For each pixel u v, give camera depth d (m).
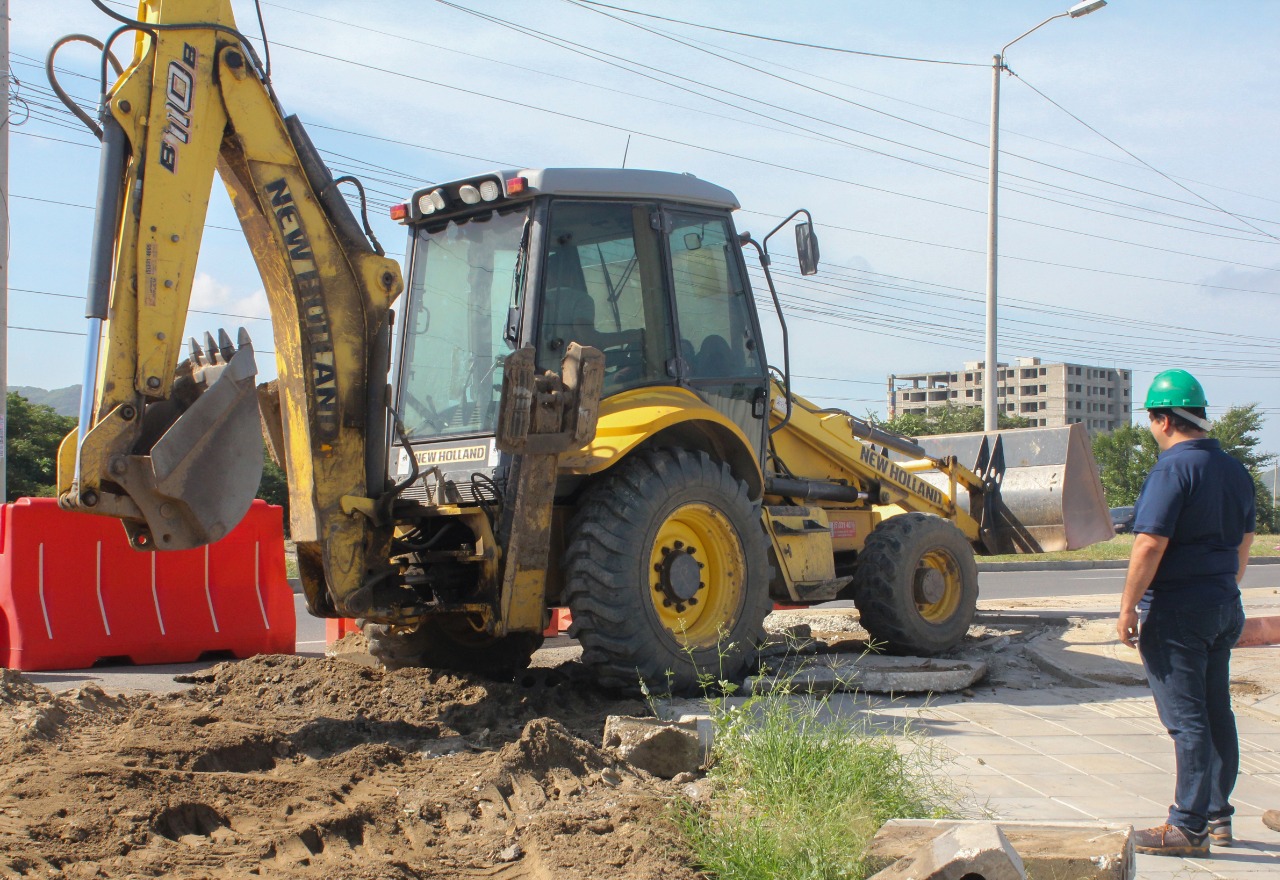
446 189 6.68
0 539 8.01
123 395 5.02
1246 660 7.48
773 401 8.02
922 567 8.11
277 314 5.75
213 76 5.41
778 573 7.37
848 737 4.34
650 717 5.58
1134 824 4.17
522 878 3.43
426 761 4.71
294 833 3.67
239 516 5.19
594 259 6.50
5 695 5.21
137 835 3.55
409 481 6.01
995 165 19.83
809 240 7.17
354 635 8.34
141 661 8.20
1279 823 4.20
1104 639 8.24
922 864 2.98
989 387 19.67
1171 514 4.01
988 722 5.78
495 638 6.89
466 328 6.59
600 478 6.33
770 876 3.38
